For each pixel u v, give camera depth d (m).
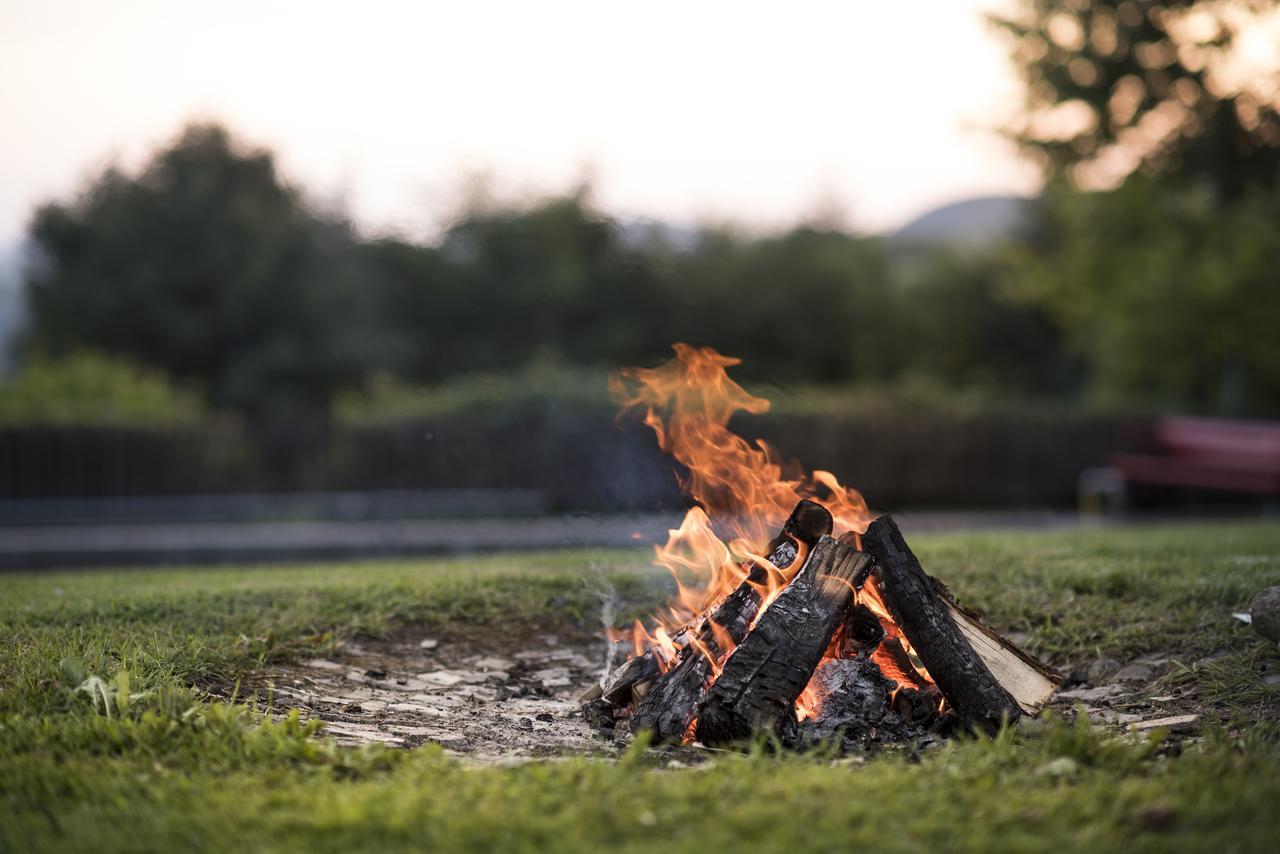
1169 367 26.20
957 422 20.56
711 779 3.68
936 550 8.08
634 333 31.50
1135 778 3.73
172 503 17.19
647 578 7.42
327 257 30.81
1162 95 17.64
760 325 38.97
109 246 30.97
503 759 4.15
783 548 5.07
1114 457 18.70
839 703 4.70
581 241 31.91
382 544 14.14
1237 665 5.16
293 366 29.48
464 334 30.66
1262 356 25.55
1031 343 42.75
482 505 17.02
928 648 4.70
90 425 17.94
